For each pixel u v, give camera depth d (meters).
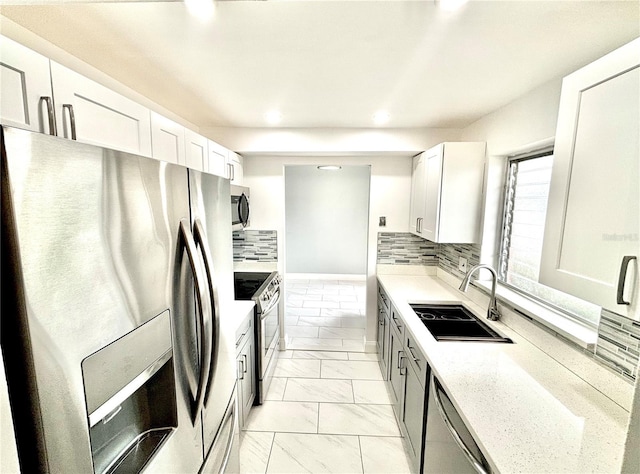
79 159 0.57
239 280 2.90
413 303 2.35
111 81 1.58
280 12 1.02
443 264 3.01
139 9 0.99
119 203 0.67
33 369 0.49
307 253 6.21
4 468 0.46
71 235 0.55
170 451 0.86
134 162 0.72
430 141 2.72
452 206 2.27
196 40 1.21
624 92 0.78
